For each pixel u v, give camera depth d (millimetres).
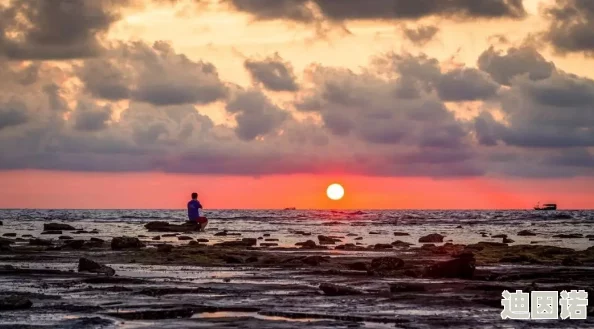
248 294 22641
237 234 67938
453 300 21422
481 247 45062
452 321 17812
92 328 16531
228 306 20031
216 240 56219
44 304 20078
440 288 24438
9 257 37062
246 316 18500
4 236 59688
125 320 17734
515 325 17391
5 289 23578
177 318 18125
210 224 103188
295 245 50250
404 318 18156
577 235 70750
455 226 102250
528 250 42156
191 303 20438
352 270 31156
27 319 17625
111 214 191375
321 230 82188
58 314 18406
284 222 117062
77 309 19188
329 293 22703
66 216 157375
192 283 25734
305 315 18594
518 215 189000
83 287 24219
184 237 59281
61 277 27219
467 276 28094
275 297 21953
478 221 129500
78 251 41031
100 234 65125
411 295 22484
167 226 70750
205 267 32469
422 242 58000
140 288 24047
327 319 18078
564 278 27750
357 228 90562
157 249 40531
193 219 69812
